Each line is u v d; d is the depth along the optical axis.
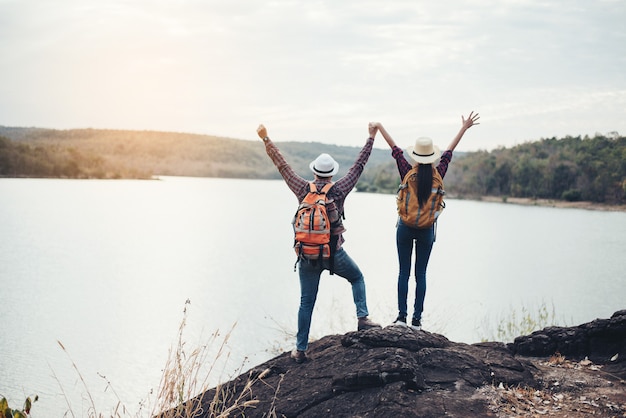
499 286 42.34
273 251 68.19
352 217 112.88
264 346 20.28
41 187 183.75
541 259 60.31
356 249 64.25
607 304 35.34
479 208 130.88
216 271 52.06
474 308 30.50
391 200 180.62
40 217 104.25
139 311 34.12
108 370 21.05
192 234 87.62
